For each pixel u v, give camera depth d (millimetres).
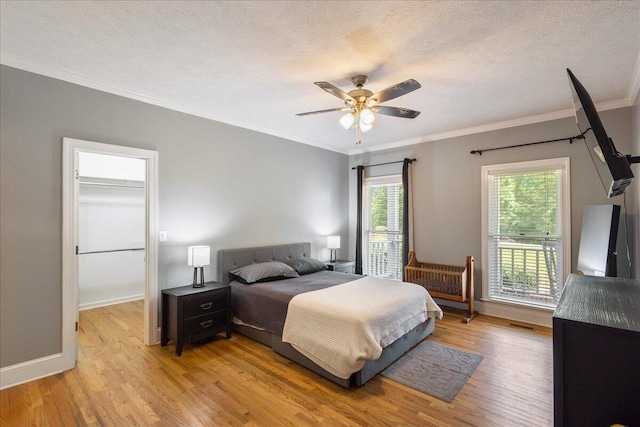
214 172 3896
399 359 2938
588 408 783
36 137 2615
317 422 2062
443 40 2193
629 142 3250
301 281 3771
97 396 2332
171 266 3475
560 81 2863
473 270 4332
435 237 4789
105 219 4785
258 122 4195
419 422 2062
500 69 2633
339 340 2461
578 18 1934
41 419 2068
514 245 4121
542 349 3152
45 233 2650
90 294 4605
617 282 1301
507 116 3896
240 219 4180
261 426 2023
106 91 3008
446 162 4684
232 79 2873
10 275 2498
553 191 3842
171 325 3164
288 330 2830
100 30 2111
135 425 2021
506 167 4137
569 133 3697
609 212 3029
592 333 775
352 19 1965
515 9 1853
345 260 5664
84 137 2871
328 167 5555
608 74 2709
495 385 2498
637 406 728
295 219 4957
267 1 1803
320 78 2826
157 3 1830
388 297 2947
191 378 2602
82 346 3230
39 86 2633
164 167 3432
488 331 3652
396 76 2777
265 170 4508
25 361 2545
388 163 5379
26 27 2074
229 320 3473
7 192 2490
